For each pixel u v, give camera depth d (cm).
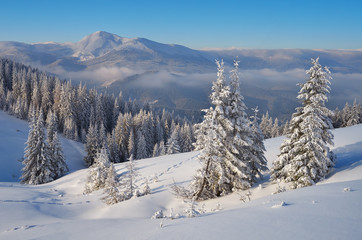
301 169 1688
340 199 677
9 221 1273
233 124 1952
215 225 588
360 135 2877
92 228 835
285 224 511
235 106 1961
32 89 10581
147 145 8562
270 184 2006
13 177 5859
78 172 4547
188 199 2014
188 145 8506
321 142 1688
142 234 645
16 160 6444
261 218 589
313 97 1720
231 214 701
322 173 1716
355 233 415
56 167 4859
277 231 473
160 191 2325
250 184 2109
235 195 1942
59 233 779
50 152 4716
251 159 2162
